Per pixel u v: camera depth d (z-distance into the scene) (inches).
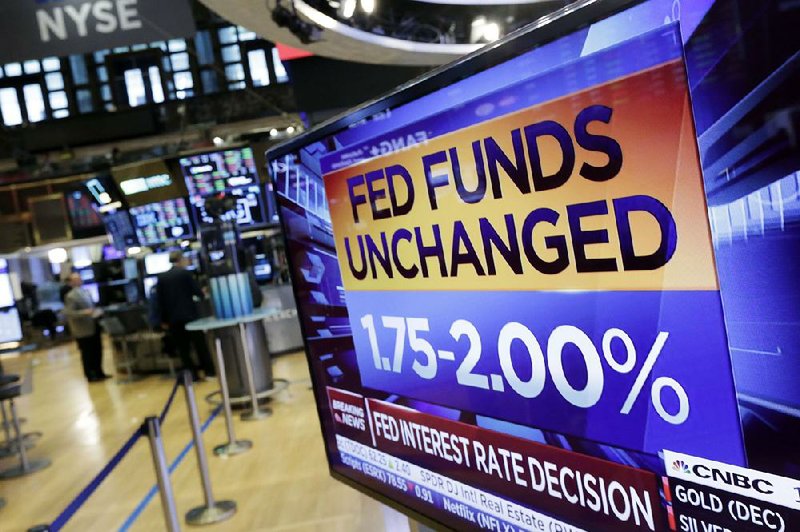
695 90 29.5
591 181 34.8
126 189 344.8
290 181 60.7
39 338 534.0
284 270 349.1
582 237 36.0
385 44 192.1
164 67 436.5
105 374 352.8
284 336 326.6
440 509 52.0
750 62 27.2
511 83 37.7
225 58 431.8
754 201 28.0
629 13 31.4
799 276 26.9
